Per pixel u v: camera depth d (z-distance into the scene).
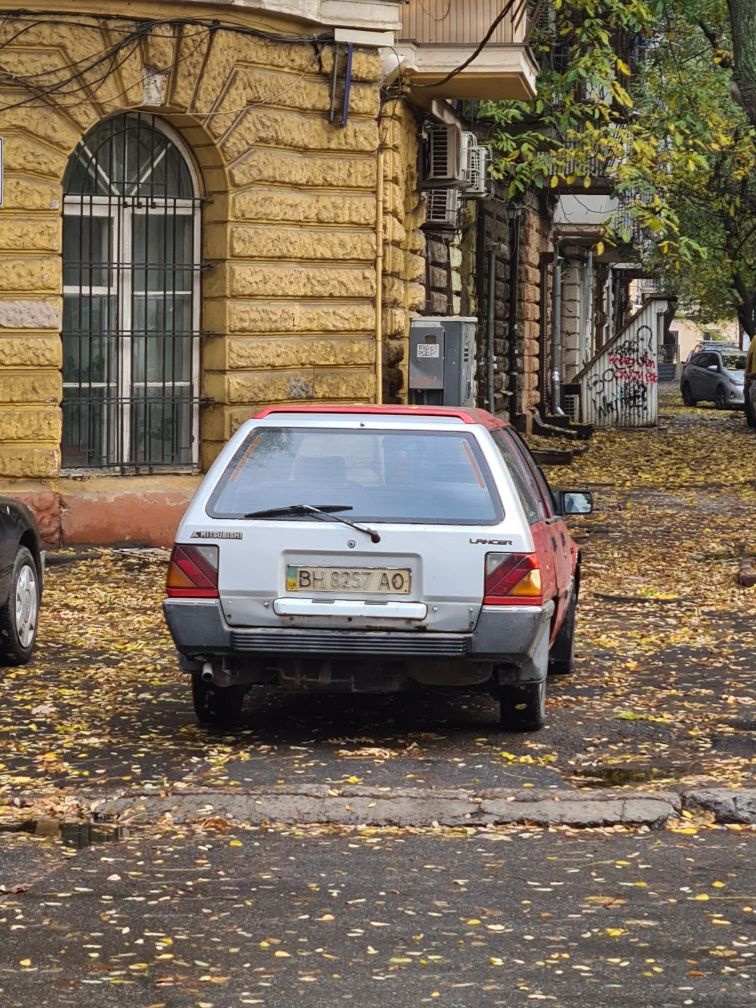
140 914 6.83
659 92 34.94
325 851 7.84
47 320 18.28
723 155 43.12
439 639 9.56
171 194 19.44
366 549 9.57
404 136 23.42
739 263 53.88
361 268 20.31
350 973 6.15
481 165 25.56
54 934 6.57
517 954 6.36
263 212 19.39
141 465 19.48
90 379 19.31
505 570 9.55
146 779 9.18
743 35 19.84
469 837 8.12
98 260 19.25
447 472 9.85
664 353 109.25
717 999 5.88
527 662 9.84
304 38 19.50
